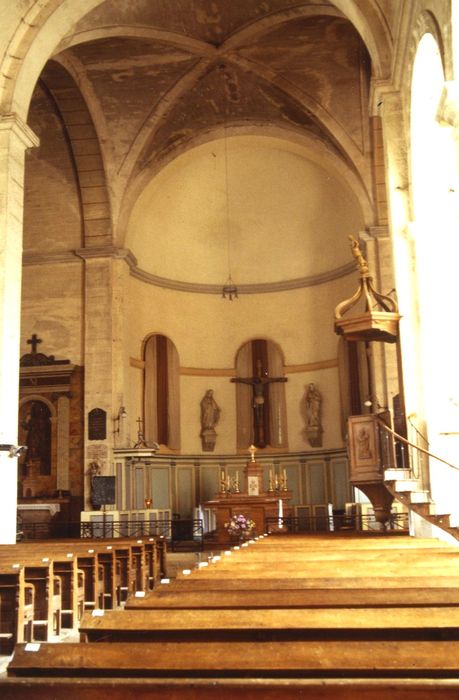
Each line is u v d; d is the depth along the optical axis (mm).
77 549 10906
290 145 25344
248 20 20781
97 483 21938
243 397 26422
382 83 14766
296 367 26125
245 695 3066
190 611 4492
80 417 23000
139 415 24641
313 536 13992
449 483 13125
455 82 9555
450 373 13609
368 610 4457
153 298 25859
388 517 14875
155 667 3518
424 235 13977
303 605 4977
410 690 3010
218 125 24625
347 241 25219
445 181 13969
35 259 24047
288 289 26625
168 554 19391
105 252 23656
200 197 26656
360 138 23016
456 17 9672
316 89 22750
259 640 4383
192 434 25891
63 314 23719
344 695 3029
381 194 23000
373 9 14711
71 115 23422
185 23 20672
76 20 16812
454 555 7457
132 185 24078
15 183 15688
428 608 4465
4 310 14977
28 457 22922
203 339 26594
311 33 21266
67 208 24203
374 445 14484
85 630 4383
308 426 25391
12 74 15820
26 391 23328
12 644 8023
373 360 22094
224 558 7742
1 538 14289
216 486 25734
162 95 23047
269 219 26828
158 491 24625
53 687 3123
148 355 25312
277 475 25531
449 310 13828
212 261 27000
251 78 22906
